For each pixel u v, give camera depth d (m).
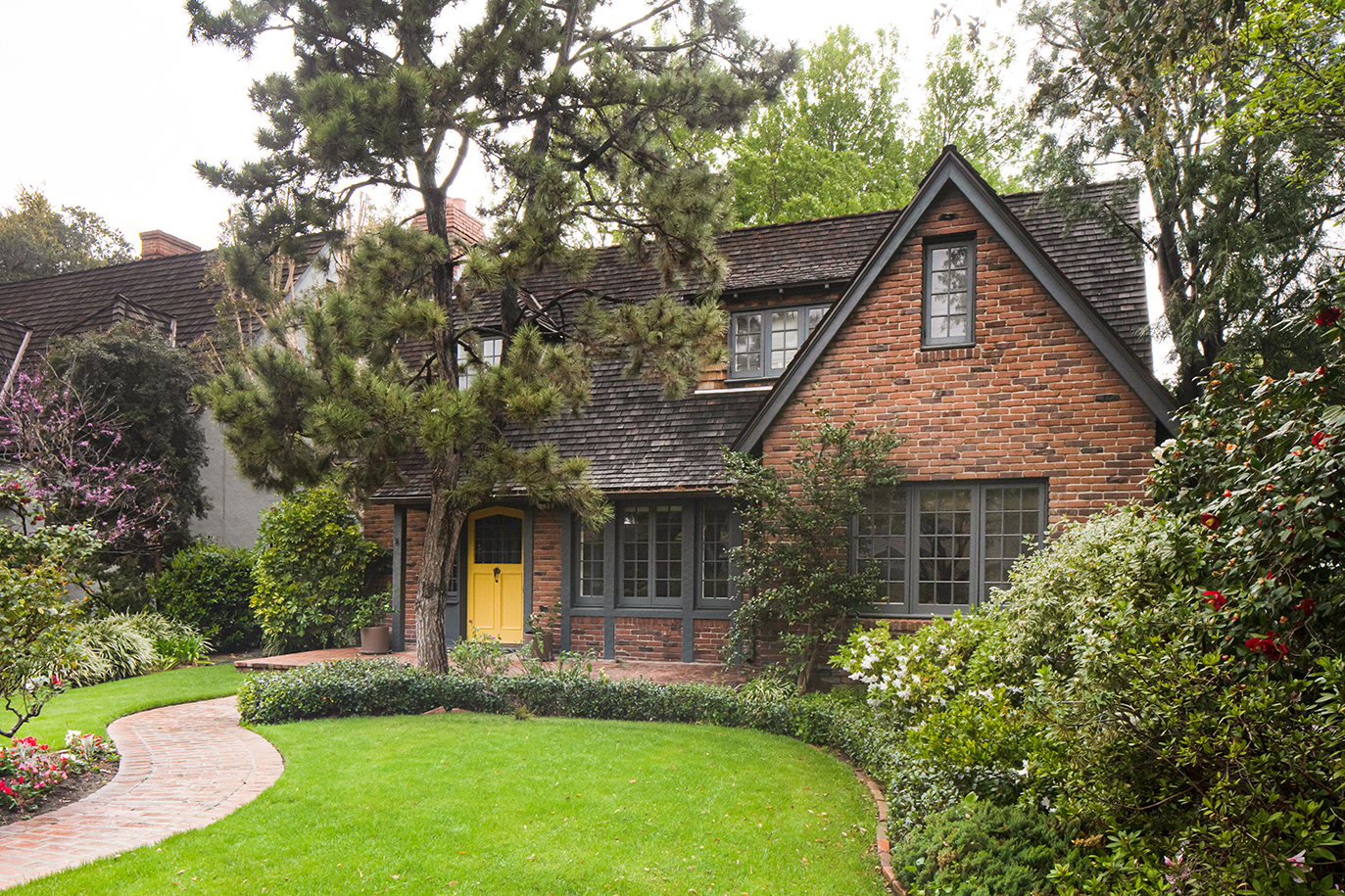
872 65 28.81
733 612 11.37
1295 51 9.10
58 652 7.41
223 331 17.78
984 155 26.84
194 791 6.76
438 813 6.21
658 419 13.79
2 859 5.29
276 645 15.34
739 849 5.65
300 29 11.10
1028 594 6.51
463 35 10.49
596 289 15.57
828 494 10.80
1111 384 10.40
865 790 7.07
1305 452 3.42
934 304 11.36
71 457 14.29
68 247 35.91
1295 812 3.04
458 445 9.56
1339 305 3.78
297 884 4.96
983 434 10.90
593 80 10.62
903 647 7.74
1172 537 4.45
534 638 12.87
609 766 7.53
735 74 12.41
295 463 10.29
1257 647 3.43
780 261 14.20
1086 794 4.09
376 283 9.80
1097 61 9.94
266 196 11.34
